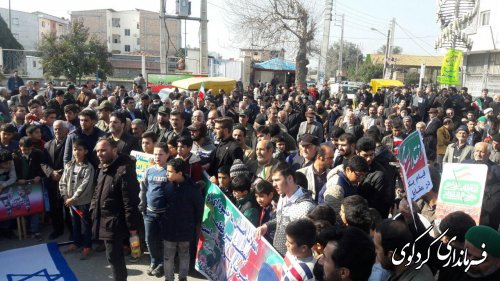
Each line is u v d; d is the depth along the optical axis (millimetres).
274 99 13930
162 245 5531
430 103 16016
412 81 50750
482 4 24375
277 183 4023
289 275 3230
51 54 26828
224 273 4789
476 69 26922
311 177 5109
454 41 24031
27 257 5848
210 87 17766
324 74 25891
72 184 5934
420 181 3885
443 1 25672
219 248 4891
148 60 48438
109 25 74250
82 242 6234
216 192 5020
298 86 22719
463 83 27516
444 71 19641
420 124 9547
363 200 3471
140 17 73500
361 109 14359
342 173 4477
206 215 5113
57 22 72625
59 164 6598
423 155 3955
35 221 6707
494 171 5562
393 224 2668
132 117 10266
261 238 4238
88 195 5871
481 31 24328
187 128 6980
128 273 5539
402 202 3760
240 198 4867
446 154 8172
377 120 11180
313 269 2924
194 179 5414
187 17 23500
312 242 3191
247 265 4418
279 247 4008
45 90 16406
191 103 11914
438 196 4402
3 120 10727
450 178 4340
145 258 5992
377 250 2650
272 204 4750
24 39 63531
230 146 6047
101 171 4977
